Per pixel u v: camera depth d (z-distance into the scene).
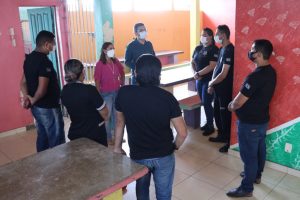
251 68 3.09
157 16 8.40
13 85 4.52
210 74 3.98
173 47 9.12
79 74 2.27
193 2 8.05
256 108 2.42
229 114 3.69
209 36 3.86
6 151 3.96
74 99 2.21
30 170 1.63
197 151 3.72
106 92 3.80
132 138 1.89
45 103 2.96
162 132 1.84
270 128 3.12
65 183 1.49
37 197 1.37
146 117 1.77
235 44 3.18
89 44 5.45
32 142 4.27
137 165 1.66
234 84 3.29
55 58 5.30
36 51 2.85
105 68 3.74
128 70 5.90
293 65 2.79
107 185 1.46
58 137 3.16
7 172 1.61
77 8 5.24
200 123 4.61
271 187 2.87
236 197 2.73
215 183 2.99
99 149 1.88
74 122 2.32
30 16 5.66
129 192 2.87
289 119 2.95
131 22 7.72
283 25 2.77
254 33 2.99
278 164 3.16
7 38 4.36
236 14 3.09
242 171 3.20
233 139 3.52
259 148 2.73
